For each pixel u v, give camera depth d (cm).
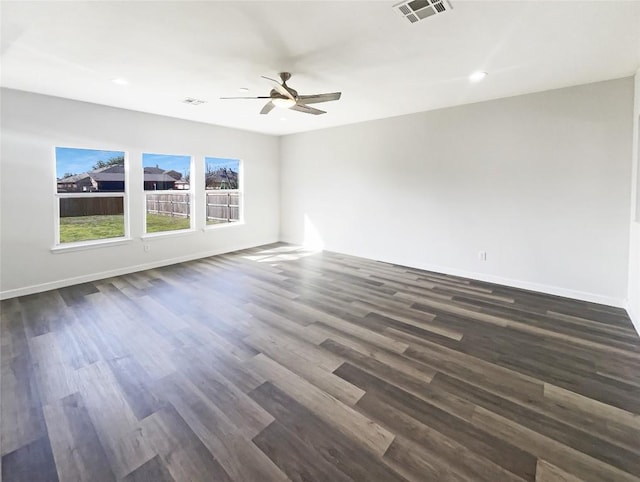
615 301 363
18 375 232
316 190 662
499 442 172
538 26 233
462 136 457
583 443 172
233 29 237
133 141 483
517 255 427
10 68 312
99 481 150
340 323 320
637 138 323
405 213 533
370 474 153
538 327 312
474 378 230
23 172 388
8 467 157
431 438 175
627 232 352
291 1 201
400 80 350
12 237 385
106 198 474
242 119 546
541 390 217
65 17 220
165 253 540
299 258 594
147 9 210
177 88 374
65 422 187
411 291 415
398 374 235
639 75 315
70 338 287
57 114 408
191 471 155
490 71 323
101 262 463
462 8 210
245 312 346
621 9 210
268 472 154
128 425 185
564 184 385
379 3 204
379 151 555
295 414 194
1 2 201
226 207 664
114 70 317
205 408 199
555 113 382
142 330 303
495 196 437
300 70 319
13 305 361
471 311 351
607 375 234
